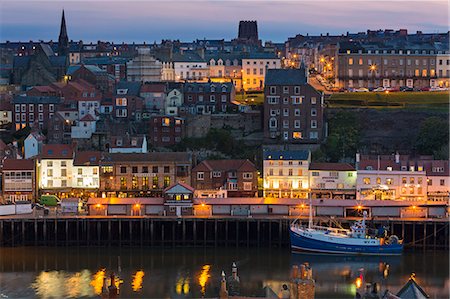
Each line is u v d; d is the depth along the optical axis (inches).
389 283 5536.4
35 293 5324.8
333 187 7721.5
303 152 7839.6
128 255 6451.8
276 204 7017.7
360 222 6624.0
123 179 7785.4
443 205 6968.5
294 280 3235.7
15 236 6781.5
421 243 6668.3
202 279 5649.6
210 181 7805.1
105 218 6781.5
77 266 6072.8
